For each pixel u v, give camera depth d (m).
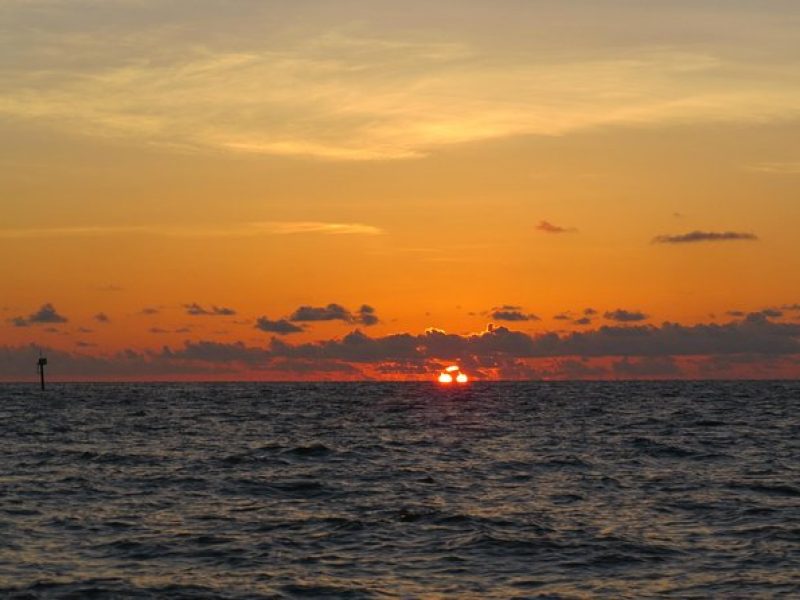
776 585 26.58
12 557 29.66
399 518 36.25
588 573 28.05
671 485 45.72
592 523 35.38
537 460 58.25
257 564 28.98
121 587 26.17
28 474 50.59
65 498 41.53
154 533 33.53
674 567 28.62
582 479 48.38
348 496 42.38
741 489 44.12
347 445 70.00
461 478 48.97
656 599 25.34
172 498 41.72
